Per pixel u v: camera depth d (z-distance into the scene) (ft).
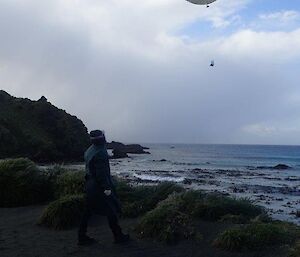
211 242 25.29
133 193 35.01
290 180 130.21
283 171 174.70
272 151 497.87
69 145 236.43
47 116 242.37
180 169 175.52
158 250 24.17
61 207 30.04
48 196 39.09
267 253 23.15
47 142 220.43
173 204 29.50
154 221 26.78
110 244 25.39
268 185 108.88
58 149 232.32
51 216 29.96
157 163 226.58
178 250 24.13
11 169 39.06
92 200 25.00
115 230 25.44
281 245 24.09
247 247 23.86
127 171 153.89
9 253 23.79
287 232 25.77
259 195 83.46
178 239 25.79
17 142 208.44
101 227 29.40
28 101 252.21
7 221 32.01
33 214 34.06
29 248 24.77
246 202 33.04
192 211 30.40
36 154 212.84
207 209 30.40
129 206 32.48
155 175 135.44
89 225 29.91
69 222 29.68
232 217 29.66
